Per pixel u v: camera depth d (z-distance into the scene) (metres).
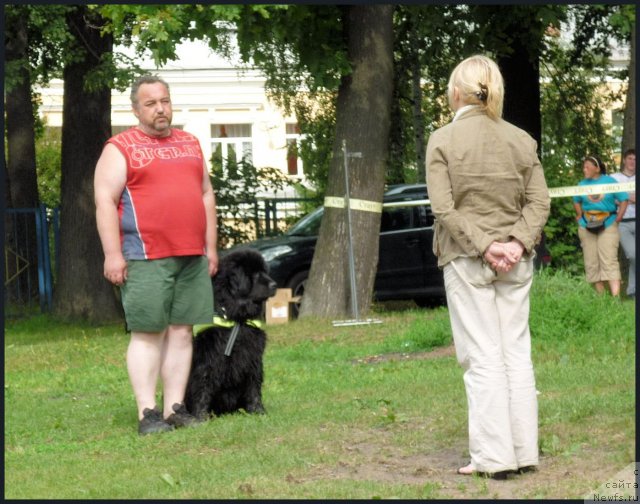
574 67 29.16
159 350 9.74
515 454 7.17
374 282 21.67
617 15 21.03
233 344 9.79
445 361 13.62
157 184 9.43
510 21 21.30
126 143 9.45
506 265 6.99
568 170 25.95
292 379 12.88
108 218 9.37
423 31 21.41
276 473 7.59
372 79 19.92
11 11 20.78
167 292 9.50
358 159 19.91
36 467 8.54
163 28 18.05
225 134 48.16
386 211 21.84
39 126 36.09
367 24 19.86
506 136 7.14
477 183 7.05
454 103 7.32
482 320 7.09
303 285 21.17
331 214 20.03
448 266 7.18
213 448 8.71
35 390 13.80
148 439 9.27
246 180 27.44
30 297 26.91
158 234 9.42
